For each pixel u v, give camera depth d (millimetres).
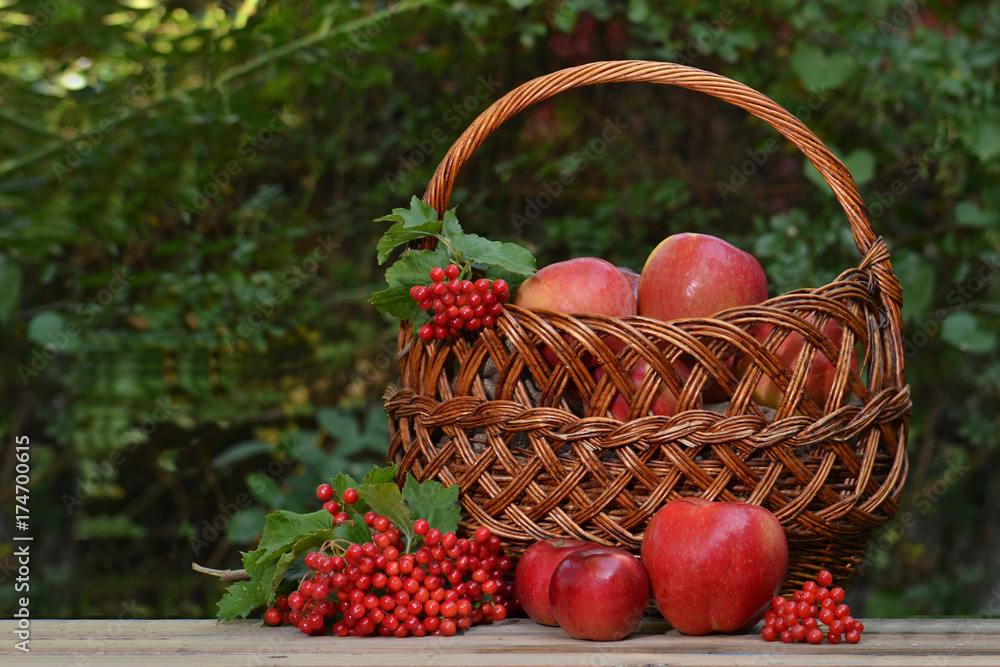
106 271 2469
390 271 1734
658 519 1677
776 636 1676
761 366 1688
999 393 2654
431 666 1629
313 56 2258
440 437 1766
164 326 2357
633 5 2283
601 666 1626
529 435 1705
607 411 1702
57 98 2229
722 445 1686
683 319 1692
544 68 2664
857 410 1708
